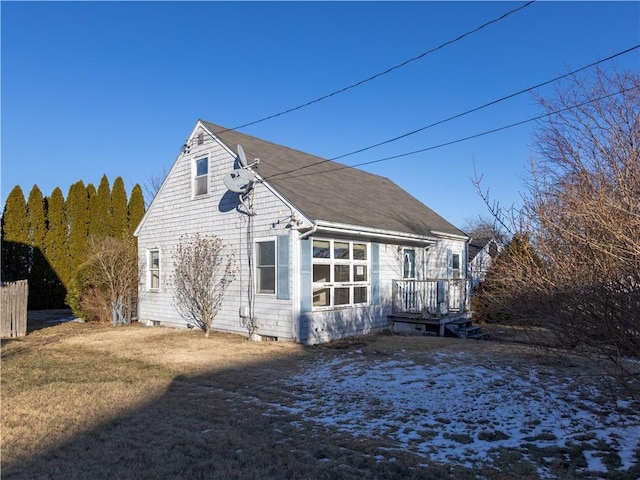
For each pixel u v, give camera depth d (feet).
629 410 21.22
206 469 15.08
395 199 62.90
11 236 76.59
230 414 20.79
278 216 41.16
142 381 26.66
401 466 15.38
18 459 15.80
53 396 23.36
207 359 33.04
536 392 24.45
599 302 13.79
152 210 56.29
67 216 83.10
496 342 41.06
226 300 46.06
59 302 80.48
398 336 45.60
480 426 19.53
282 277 40.60
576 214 16.16
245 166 43.14
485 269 27.48
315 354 35.12
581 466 15.57
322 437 18.01
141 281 57.36
